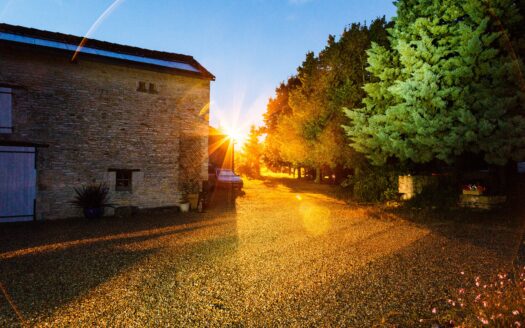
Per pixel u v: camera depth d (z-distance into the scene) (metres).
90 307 4.28
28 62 10.44
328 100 21.34
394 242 7.47
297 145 24.89
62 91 10.90
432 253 6.49
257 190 21.97
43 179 10.59
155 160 12.54
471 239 7.53
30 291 4.79
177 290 4.85
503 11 9.87
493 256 6.16
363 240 7.74
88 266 5.95
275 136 31.70
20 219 10.29
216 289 4.88
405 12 12.43
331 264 5.95
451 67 10.70
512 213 9.99
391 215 11.10
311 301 4.40
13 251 6.93
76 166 11.09
